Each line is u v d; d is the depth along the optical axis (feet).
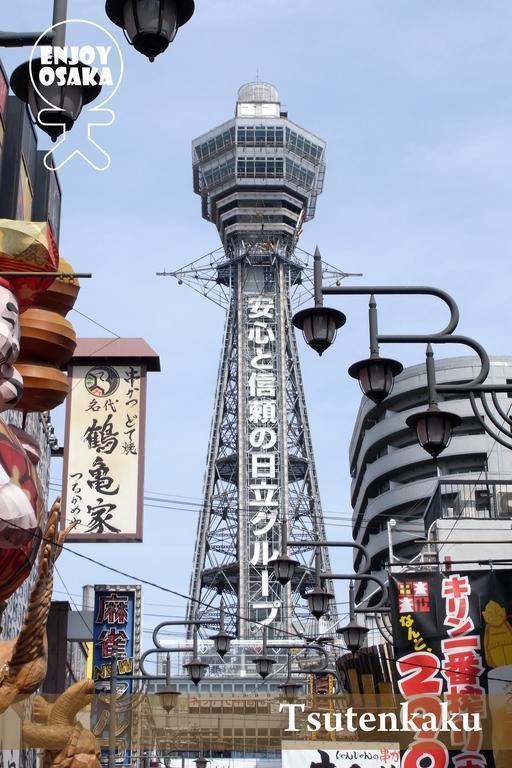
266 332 554.46
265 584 494.59
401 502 428.56
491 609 100.12
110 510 110.73
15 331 71.67
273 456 529.86
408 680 99.66
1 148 105.29
